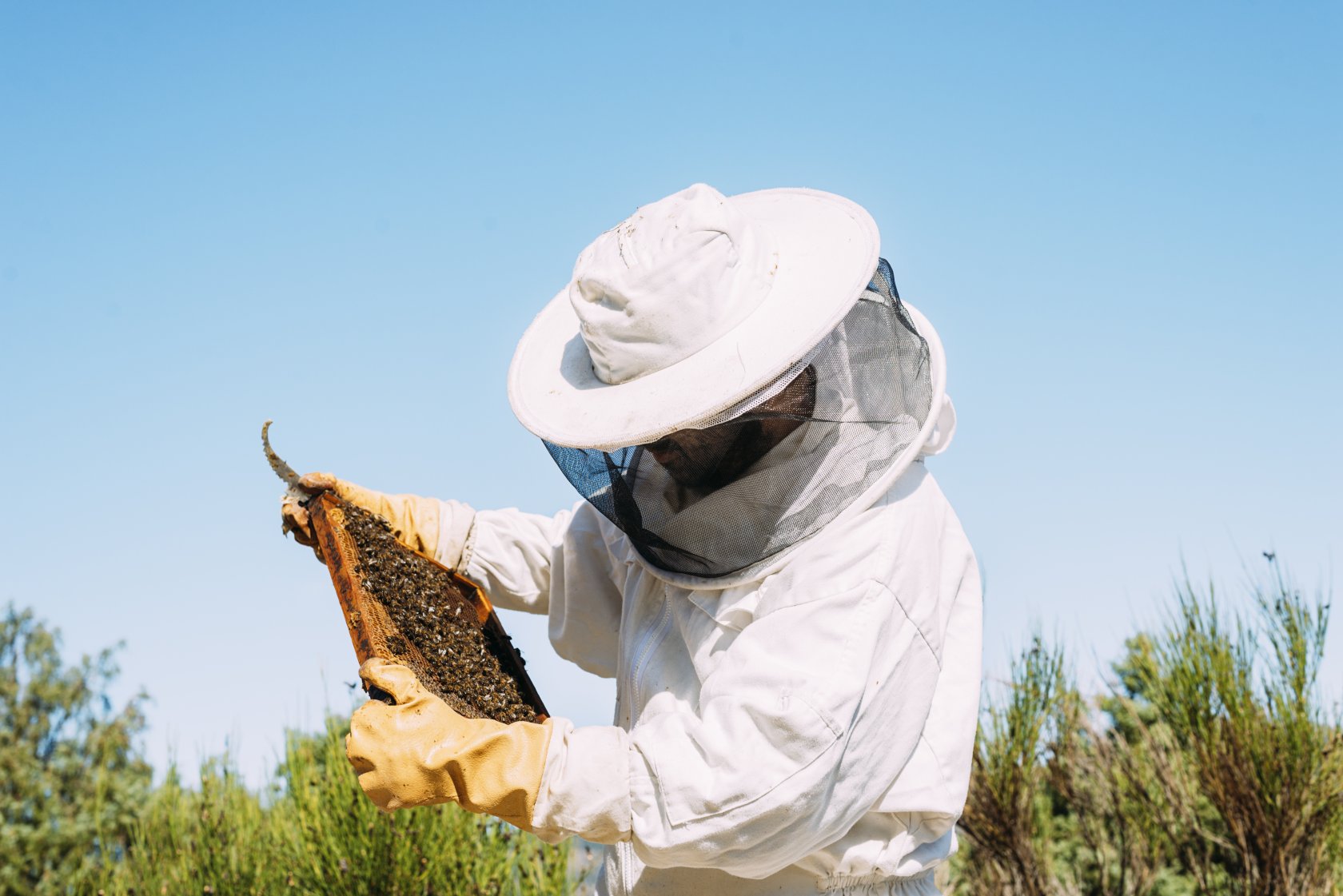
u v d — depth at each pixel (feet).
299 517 10.87
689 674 9.07
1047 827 24.14
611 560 10.70
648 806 7.87
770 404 8.36
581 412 8.71
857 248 8.65
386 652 8.49
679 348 8.45
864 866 8.63
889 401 8.73
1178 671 21.83
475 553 11.30
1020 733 23.02
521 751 7.93
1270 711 21.04
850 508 8.37
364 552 9.96
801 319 8.31
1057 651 23.58
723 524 8.59
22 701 81.41
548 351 9.80
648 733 8.13
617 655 10.31
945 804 8.80
